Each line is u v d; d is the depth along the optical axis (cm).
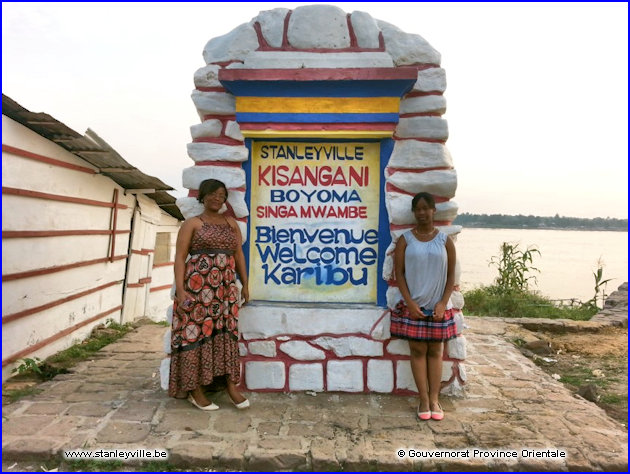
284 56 425
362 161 445
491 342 662
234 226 422
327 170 446
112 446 338
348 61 421
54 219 572
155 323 800
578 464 322
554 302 1145
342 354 434
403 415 393
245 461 326
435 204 415
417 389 428
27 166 519
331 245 447
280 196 447
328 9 430
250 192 441
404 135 427
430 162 421
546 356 654
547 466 320
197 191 430
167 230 988
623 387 522
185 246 395
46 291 561
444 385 434
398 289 423
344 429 368
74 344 629
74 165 609
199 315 393
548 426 376
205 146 427
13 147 493
